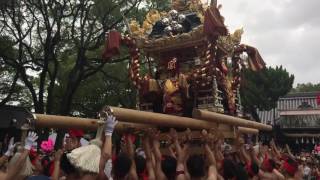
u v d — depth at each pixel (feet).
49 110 72.59
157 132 20.13
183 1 31.86
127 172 15.03
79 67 71.41
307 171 42.50
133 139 19.85
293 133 105.60
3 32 70.54
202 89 28.96
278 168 25.53
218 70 30.19
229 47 32.14
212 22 25.91
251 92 96.94
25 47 73.87
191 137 23.85
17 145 15.84
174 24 30.63
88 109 94.32
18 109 72.95
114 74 83.05
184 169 16.76
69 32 73.05
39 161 22.65
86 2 69.56
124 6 71.77
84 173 12.11
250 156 25.67
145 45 31.35
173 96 28.68
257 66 33.27
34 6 69.36
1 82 82.58
